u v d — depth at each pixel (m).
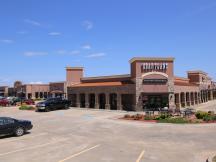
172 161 15.42
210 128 26.95
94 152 17.62
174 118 32.44
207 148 18.69
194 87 62.66
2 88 105.25
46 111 46.66
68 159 15.93
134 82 46.56
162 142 20.73
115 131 26.03
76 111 45.75
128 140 21.62
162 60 46.28
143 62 46.03
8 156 17.02
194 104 62.25
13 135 24.84
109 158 16.08
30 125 25.47
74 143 20.64
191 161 15.47
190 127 27.73
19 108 51.97
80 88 55.69
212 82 87.12
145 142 20.80
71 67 62.06
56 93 77.88
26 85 86.25
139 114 37.53
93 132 25.61
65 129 27.72
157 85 46.03
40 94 88.19
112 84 51.12
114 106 50.56
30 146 19.92
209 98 83.62
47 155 17.02
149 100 46.16
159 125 29.31
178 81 57.62
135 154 17.05
